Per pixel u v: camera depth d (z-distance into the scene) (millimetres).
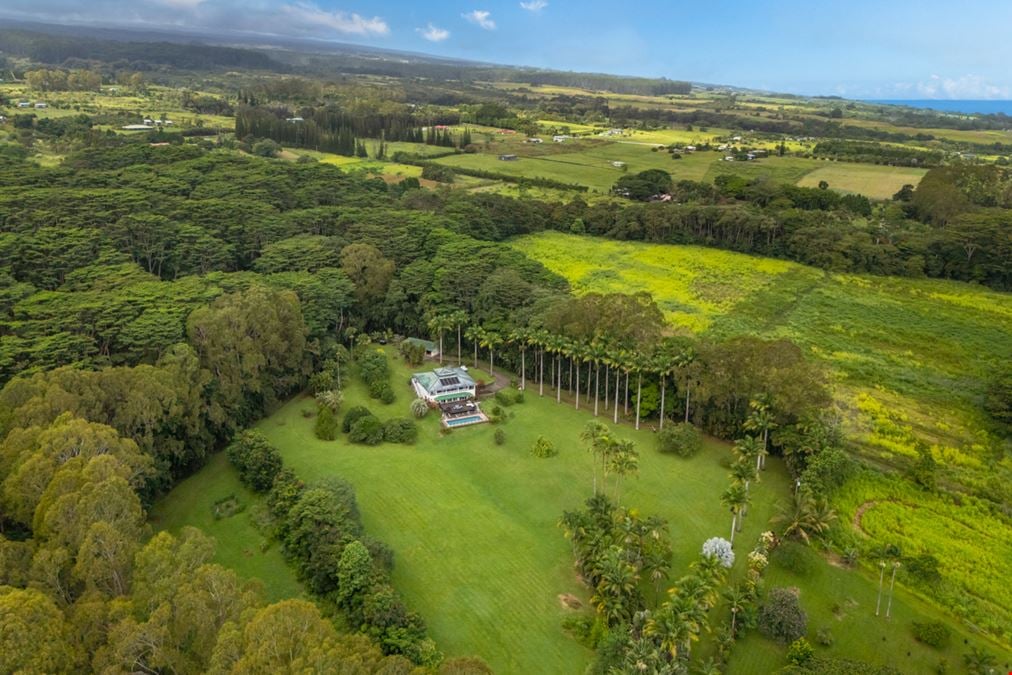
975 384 109750
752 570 66875
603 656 54188
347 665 39531
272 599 63781
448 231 153875
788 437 85375
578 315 106625
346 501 72188
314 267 131000
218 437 92125
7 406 69750
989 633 61500
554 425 100875
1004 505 79250
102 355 89250
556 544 73375
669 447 92500
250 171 183875
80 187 157375
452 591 65688
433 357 125188
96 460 57094
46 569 46781
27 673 36094
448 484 84438
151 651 41312
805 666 54500
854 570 69688
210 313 94875
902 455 89812
